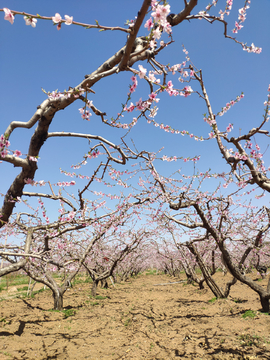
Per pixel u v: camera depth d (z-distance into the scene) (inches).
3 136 132.6
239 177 217.2
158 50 124.1
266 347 157.8
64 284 306.0
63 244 288.4
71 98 138.5
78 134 171.8
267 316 217.5
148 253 861.2
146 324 236.8
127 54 103.1
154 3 92.4
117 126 139.9
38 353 167.8
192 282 556.4
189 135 186.2
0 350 165.6
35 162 163.8
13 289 561.9
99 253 427.5
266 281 446.6
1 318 241.4
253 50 173.9
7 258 255.3
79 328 226.7
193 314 265.3
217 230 283.7
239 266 294.0
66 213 227.8
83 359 161.2
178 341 186.2
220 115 194.7
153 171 272.5
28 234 212.4
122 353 169.9
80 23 90.1
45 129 159.6
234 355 151.9
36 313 272.2
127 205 295.0
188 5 106.7
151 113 144.1
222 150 183.0
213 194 263.7
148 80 115.0
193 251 350.0
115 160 186.2
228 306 277.9
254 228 282.8
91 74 136.3
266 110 149.0
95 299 379.9
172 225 405.4
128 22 99.6
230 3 161.3
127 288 534.3
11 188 177.9
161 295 425.1
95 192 271.9
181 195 246.1
